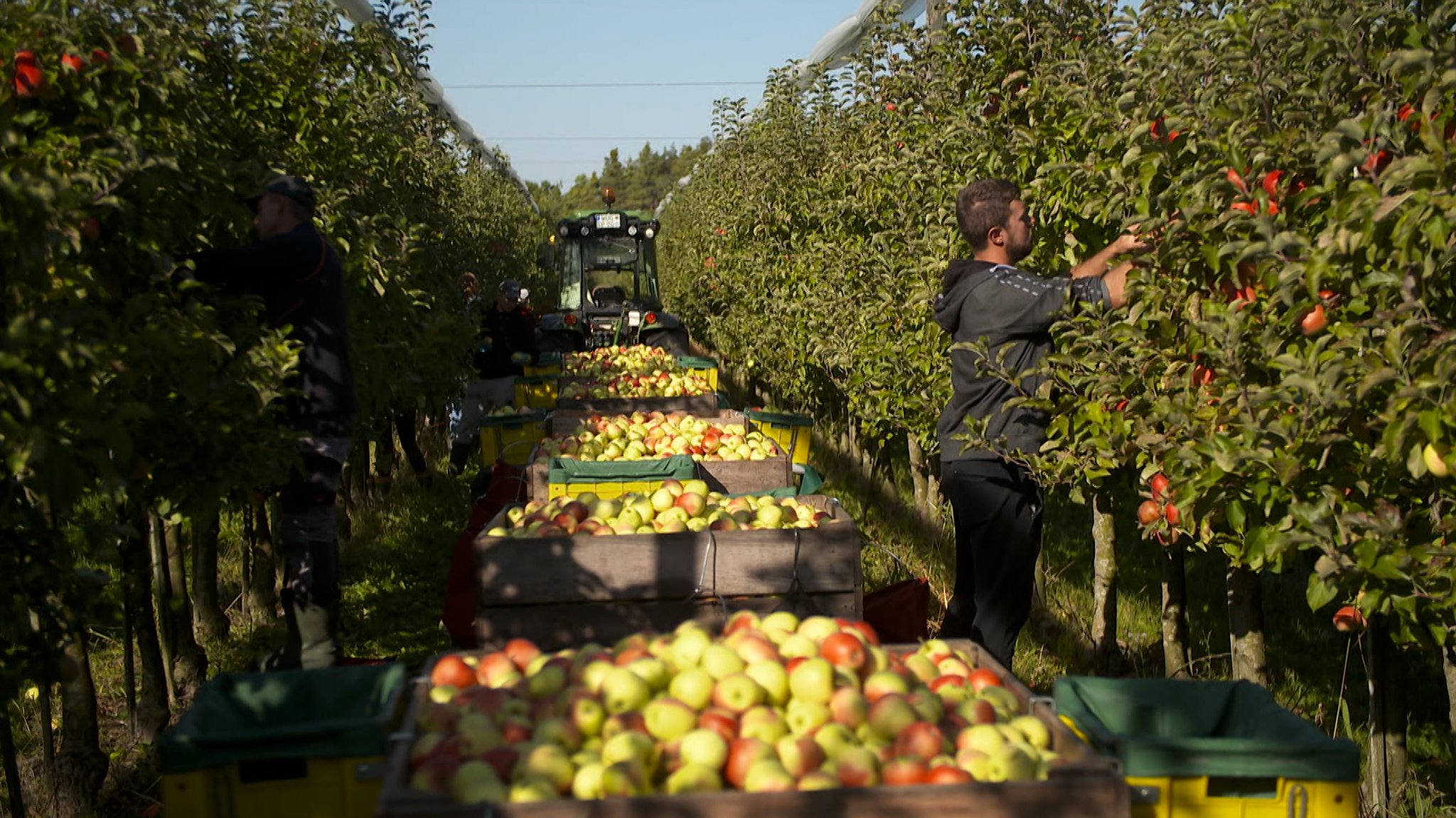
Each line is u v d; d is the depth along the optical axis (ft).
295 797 8.98
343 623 25.23
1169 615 18.30
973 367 15.12
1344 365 9.12
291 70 21.98
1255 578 15.72
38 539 9.80
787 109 42.39
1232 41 11.35
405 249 25.46
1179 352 12.40
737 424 26.11
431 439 51.24
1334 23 10.23
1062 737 8.64
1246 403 10.55
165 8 17.52
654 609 14.90
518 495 21.91
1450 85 8.68
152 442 11.78
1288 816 8.49
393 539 33.50
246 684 10.02
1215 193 11.07
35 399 8.76
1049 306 14.08
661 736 8.39
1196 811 8.48
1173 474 11.54
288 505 16.60
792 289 39.11
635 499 16.67
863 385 28.04
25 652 10.03
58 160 11.39
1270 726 9.16
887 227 27.25
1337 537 10.18
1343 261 9.31
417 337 27.02
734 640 9.57
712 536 14.90
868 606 16.90
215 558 22.82
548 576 14.74
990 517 15.20
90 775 15.23
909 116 25.90
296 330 16.24
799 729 8.58
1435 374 8.43
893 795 7.52
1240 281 11.18
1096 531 20.21
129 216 12.32
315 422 16.44
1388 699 14.24
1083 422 13.66
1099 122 14.21
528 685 9.43
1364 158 8.88
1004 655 15.39
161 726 17.38
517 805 7.39
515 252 88.99
